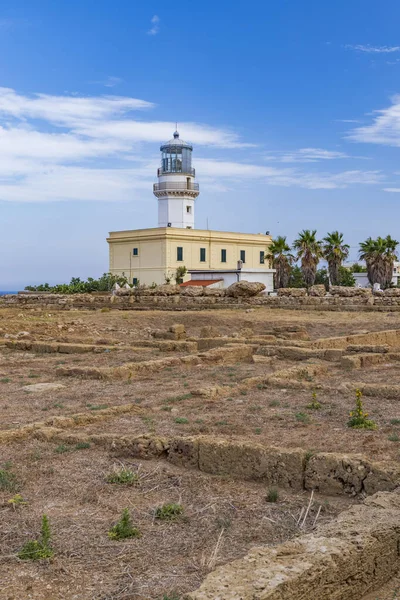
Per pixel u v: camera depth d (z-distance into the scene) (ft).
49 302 164.76
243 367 62.59
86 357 71.36
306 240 229.45
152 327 109.40
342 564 16.56
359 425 34.76
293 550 16.90
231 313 128.47
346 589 16.75
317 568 15.88
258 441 31.94
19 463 29.40
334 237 234.38
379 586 17.90
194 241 247.91
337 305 131.75
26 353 76.84
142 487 26.14
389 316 117.29
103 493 25.38
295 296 139.44
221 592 14.43
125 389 50.39
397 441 31.42
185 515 22.90
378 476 23.81
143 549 20.07
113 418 38.45
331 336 96.99
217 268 254.47
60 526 21.93
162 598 16.85
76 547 20.17
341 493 24.63
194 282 210.38
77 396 47.39
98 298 157.99
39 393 48.96
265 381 50.67
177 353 73.87
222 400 44.29
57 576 18.29
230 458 27.45
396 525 18.66
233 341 78.59
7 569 18.69
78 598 17.02
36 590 17.46
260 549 16.96
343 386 47.01
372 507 20.27
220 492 25.41
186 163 274.98
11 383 54.39
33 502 24.45
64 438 33.09
